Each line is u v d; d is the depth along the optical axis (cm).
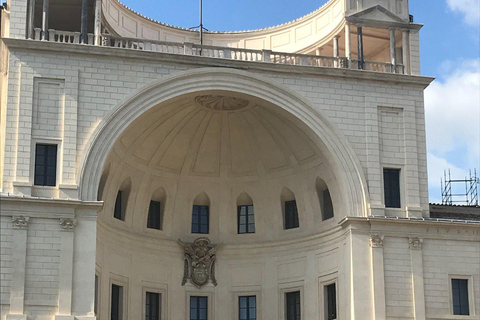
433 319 4784
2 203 4362
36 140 4528
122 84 4703
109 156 4853
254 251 5438
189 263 5397
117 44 4925
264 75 4919
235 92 4859
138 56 4738
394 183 4994
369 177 4916
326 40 5662
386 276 4788
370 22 5181
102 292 4912
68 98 4612
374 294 4731
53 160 4544
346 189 4878
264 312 5328
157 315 5300
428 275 4847
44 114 4572
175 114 5125
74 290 4341
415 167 5012
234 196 5531
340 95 5003
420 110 5122
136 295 5181
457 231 4938
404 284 4797
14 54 4606
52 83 4619
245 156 5441
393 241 4850
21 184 4425
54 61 4644
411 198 4962
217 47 4950
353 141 4953
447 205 5531
